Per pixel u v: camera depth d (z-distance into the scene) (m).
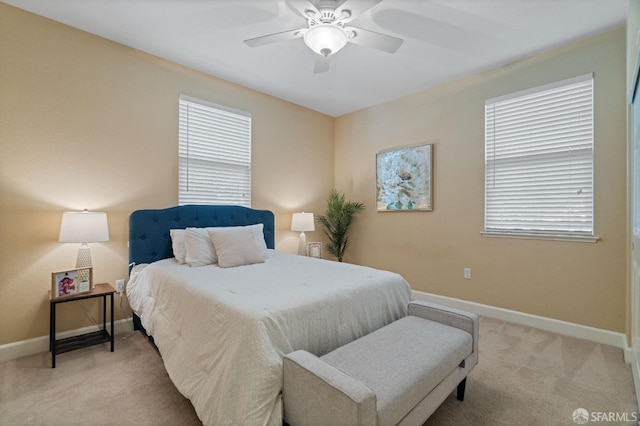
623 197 2.51
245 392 1.31
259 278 2.18
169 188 3.13
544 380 2.02
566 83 2.76
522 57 3.00
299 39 2.72
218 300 1.65
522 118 3.05
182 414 1.67
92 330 2.66
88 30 2.61
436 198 3.67
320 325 1.66
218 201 3.52
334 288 1.91
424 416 1.38
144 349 2.44
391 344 1.59
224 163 3.57
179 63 3.17
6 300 2.29
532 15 2.34
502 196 3.18
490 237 3.25
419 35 2.62
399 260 4.03
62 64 2.51
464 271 3.44
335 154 4.84
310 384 1.22
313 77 3.47
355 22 2.44
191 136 3.30
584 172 2.71
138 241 2.83
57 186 2.49
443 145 3.62
